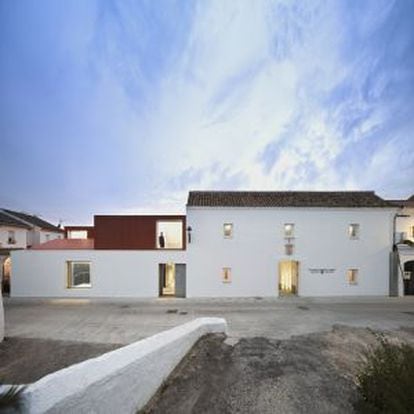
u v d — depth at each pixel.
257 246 20.34
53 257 19.89
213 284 20.12
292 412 5.54
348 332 11.63
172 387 6.32
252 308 16.81
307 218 20.56
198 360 7.58
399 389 4.85
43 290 19.78
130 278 20.02
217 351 8.23
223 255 20.22
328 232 20.59
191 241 20.14
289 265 21.64
